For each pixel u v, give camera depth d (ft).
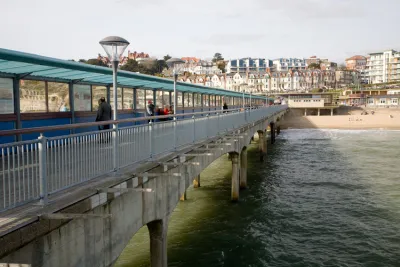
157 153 31.32
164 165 30.35
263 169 100.27
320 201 67.87
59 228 17.39
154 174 25.88
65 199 18.43
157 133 31.37
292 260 43.70
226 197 69.46
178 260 43.09
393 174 92.89
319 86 540.52
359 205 65.41
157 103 74.43
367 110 280.31
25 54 29.09
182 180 35.81
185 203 65.62
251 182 83.35
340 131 219.82
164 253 31.96
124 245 24.09
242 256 44.50
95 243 20.57
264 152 124.57
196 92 101.24
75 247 18.67
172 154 33.19
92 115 48.80
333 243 48.70
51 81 40.83
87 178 21.48
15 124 35.37
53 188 18.86
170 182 32.48
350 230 53.16
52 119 40.81
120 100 58.44
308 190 76.18
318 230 53.21
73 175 20.45
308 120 240.32
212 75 540.93
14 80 35.37
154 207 29.01
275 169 100.22
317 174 93.09
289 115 265.75
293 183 82.64
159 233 31.53
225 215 59.06
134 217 25.45
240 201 66.90
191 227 53.62
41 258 16.21
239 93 151.94
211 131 49.01
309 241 49.26
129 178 24.12
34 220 15.67
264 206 64.23
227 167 98.84
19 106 35.76
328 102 286.87
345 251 46.32
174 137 35.37
